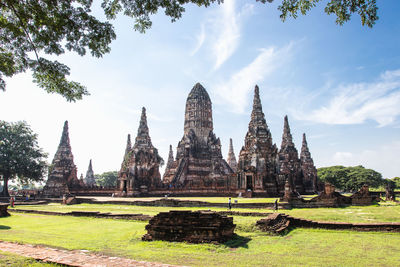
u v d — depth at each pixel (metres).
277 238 18.64
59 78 17.58
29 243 16.30
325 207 35.19
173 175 74.00
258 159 55.16
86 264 11.38
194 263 12.88
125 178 66.25
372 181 109.62
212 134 82.44
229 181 58.62
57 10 15.01
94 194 70.56
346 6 13.90
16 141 69.38
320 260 13.61
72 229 22.33
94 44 16.48
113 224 24.98
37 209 38.31
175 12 15.63
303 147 80.75
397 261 13.51
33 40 16.52
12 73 17.58
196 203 38.56
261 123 58.56
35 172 70.69
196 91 84.38
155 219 18.20
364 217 25.17
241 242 17.47
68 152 74.81
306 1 14.12
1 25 15.52
